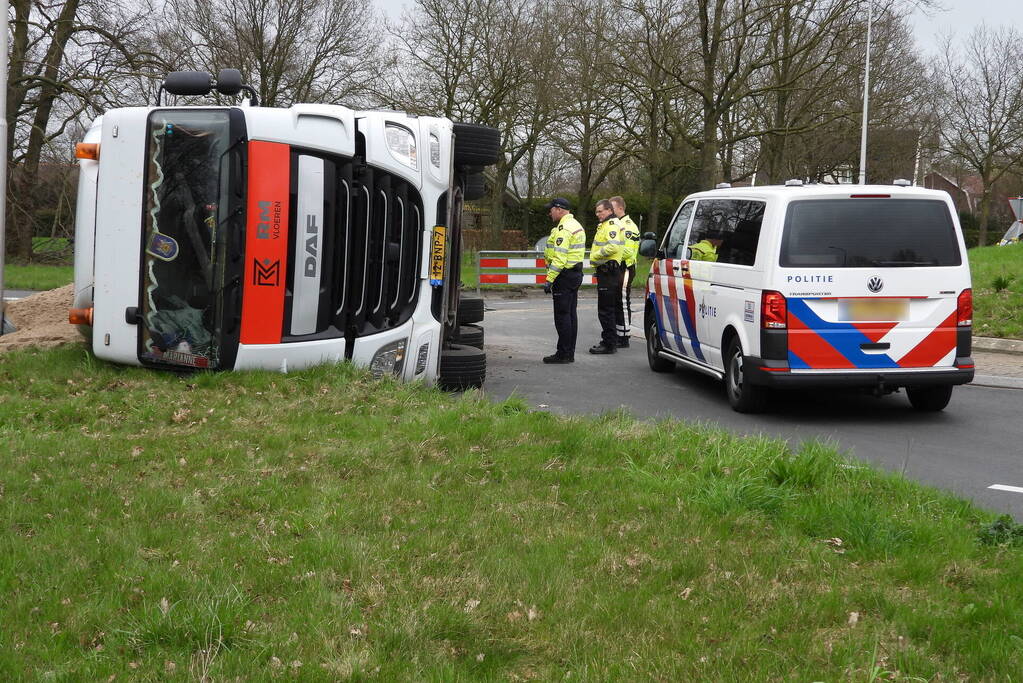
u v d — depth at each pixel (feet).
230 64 111.34
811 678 11.51
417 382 27.84
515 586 13.99
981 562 15.44
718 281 31.30
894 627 12.92
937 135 154.51
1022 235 128.88
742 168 135.23
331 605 13.11
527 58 119.85
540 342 45.93
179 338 26.63
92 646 11.99
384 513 17.11
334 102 120.78
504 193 155.12
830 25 100.73
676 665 11.75
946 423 28.78
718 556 15.43
